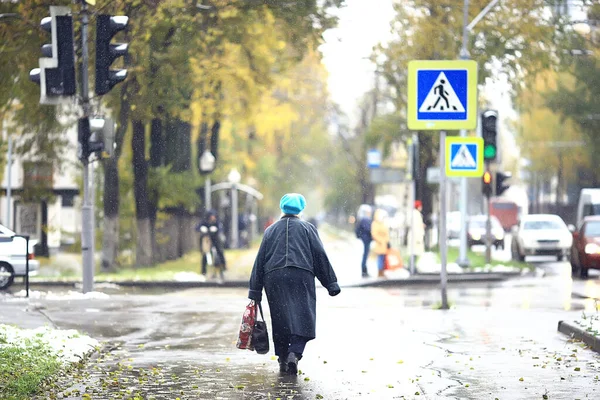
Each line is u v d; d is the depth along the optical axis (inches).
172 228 2346.2
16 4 1508.4
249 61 1759.4
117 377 599.2
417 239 1747.0
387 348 740.7
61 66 941.2
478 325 903.7
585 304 1155.9
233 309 1035.9
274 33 1692.9
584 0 2020.2
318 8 1648.6
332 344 764.0
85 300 1092.5
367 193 4330.7
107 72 1007.6
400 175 1908.2
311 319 601.9
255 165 3417.8
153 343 765.9
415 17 1930.4
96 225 2086.6
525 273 1780.3
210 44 1659.7
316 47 1701.5
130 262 2132.1
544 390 559.8
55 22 941.8
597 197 2422.5
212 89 1796.3
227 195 3275.1
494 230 3004.4
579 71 2536.9
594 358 689.0
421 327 885.8
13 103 1888.5
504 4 1902.1
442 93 1082.7
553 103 2682.1
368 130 2338.8
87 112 1132.5
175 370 629.3
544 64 1931.6
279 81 2450.8
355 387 566.3
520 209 4736.7
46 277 1651.1
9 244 1400.1
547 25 1924.2
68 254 2856.8
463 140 1190.3
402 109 2122.3
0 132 1941.4
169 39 1626.5
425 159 2324.1
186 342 772.6
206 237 1664.6
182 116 1754.4
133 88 1688.0
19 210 2655.0
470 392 551.8
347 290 1443.2
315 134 4072.3
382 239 1721.2
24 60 1551.4
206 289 1498.5
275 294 602.9
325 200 5846.5
